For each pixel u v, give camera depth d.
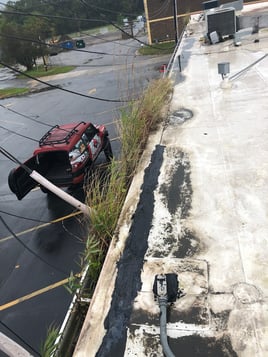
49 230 6.71
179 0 30.55
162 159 4.16
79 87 21.56
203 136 4.61
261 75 6.62
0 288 5.41
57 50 40.56
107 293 2.37
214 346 1.92
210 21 10.59
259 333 1.96
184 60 9.31
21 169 7.16
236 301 2.18
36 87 24.44
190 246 2.71
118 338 2.04
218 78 7.05
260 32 10.77
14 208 7.81
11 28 31.05
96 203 3.41
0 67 42.16
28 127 14.79
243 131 4.53
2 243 6.59
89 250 2.70
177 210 3.18
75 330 2.29
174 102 6.08
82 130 8.00
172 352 1.90
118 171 3.96
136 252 2.71
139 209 3.26
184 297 2.25
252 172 3.58
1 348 1.68
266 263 2.45
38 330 4.49
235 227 2.85
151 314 2.16
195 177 3.67
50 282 5.32
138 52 28.84
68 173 7.60
